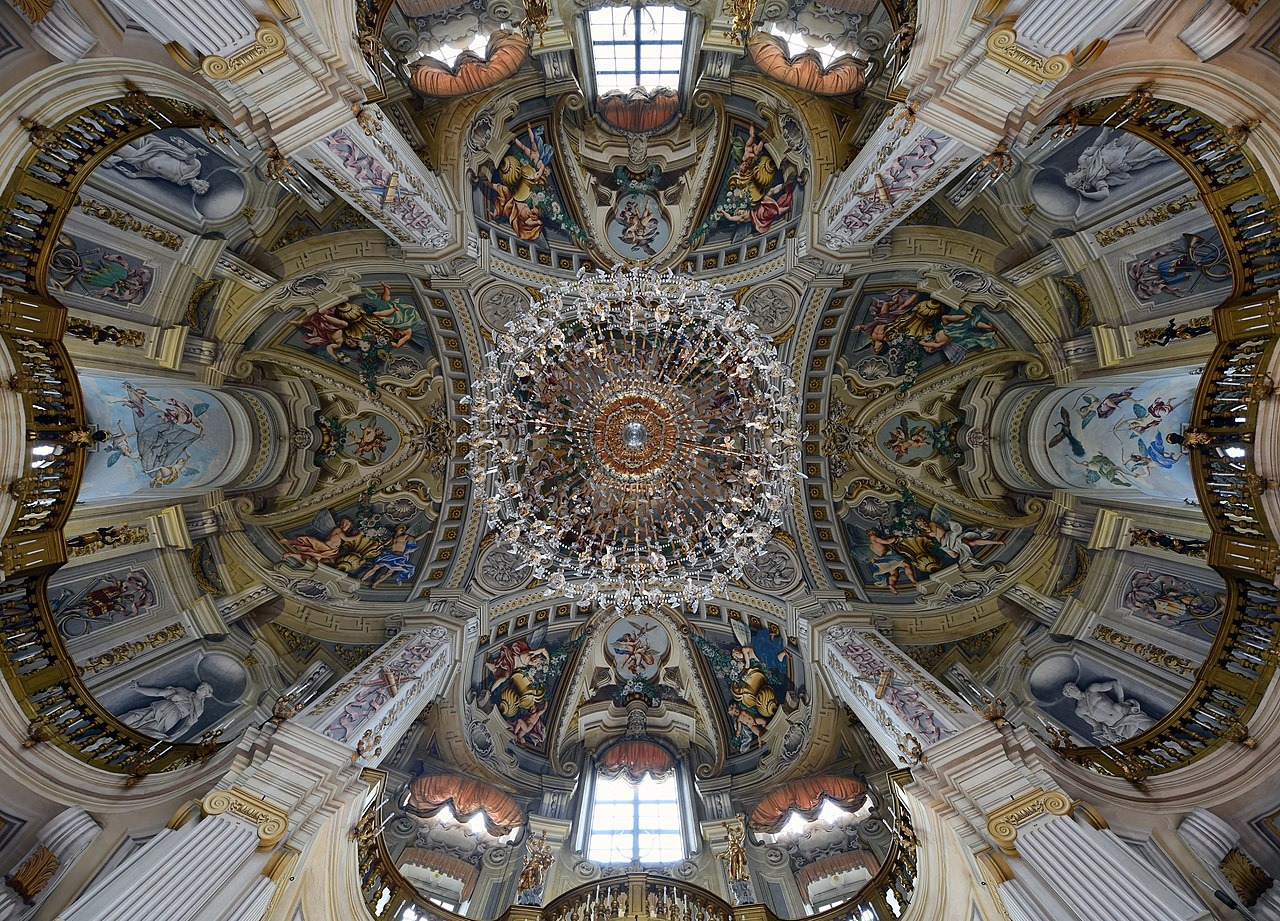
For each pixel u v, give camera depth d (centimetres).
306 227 1256
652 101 1404
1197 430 955
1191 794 910
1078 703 1221
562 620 1634
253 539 1430
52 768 886
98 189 1042
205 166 1100
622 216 1516
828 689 1375
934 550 1505
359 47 891
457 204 1289
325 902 870
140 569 1232
